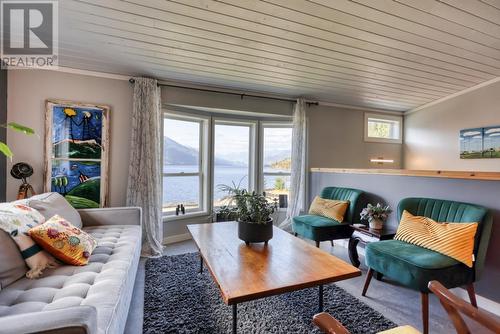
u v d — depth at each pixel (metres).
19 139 2.97
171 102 3.63
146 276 2.59
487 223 1.93
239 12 2.35
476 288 2.11
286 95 4.32
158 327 1.79
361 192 3.25
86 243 1.85
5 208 1.73
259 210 2.13
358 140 4.90
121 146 3.37
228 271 1.65
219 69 3.35
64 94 3.12
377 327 1.82
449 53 3.15
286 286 1.47
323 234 3.06
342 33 2.70
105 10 2.25
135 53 2.90
